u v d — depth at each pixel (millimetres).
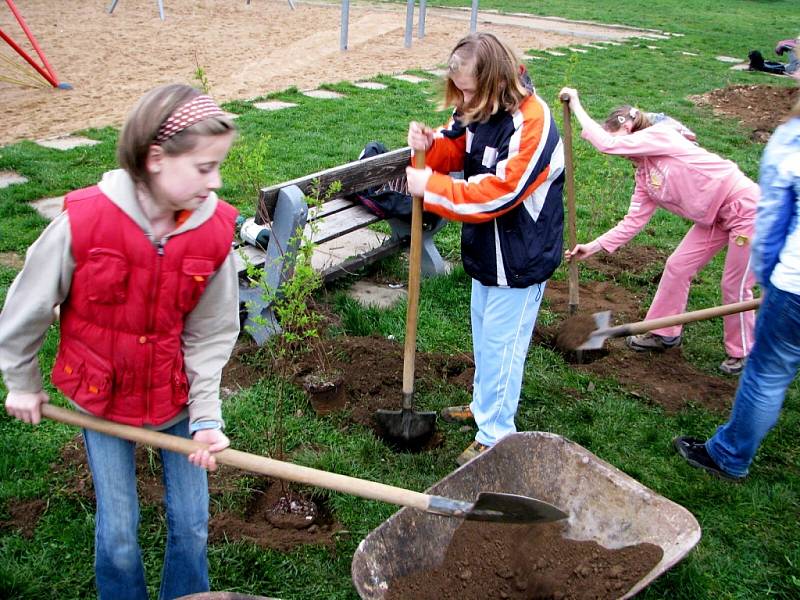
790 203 3236
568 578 2959
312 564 3217
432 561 3006
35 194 7008
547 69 14969
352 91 12039
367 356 4699
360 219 5555
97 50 14344
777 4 31031
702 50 19016
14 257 5859
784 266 3314
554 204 3473
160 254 2176
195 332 2430
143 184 2117
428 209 3369
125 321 2236
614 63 16312
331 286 5773
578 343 4285
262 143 4758
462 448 4047
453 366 4801
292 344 4602
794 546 3506
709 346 5320
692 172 4527
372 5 23750
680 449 4117
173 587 2725
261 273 3762
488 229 3500
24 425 3902
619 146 4555
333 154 8711
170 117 2027
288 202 4410
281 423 3680
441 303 5562
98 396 2316
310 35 17656
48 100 10812
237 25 18328
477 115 3299
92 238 2117
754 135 11211
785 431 4363
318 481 2457
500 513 2561
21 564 3092
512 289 3566
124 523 2467
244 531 3363
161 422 2412
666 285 4988
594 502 3199
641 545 2959
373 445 3965
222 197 7066
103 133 9062
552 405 4512
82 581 3055
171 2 20891
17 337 2191
